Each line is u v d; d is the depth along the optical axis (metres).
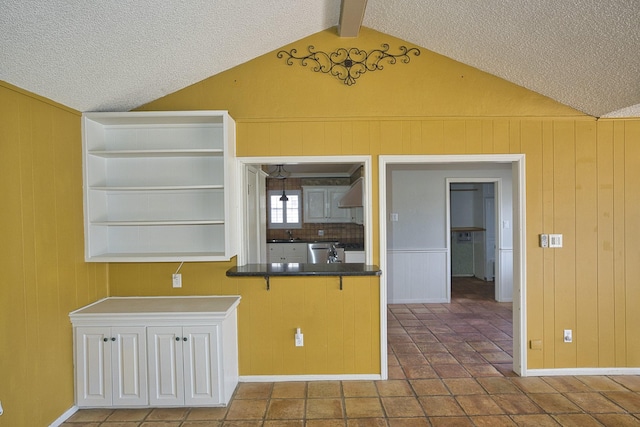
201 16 2.32
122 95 2.89
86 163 2.92
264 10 2.54
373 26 3.16
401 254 5.91
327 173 7.63
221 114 2.93
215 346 2.75
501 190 5.91
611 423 2.56
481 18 2.54
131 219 3.25
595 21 2.18
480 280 7.77
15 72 2.14
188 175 3.25
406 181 5.91
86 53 2.23
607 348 3.25
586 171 3.23
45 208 2.50
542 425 2.54
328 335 3.22
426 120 3.22
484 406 2.79
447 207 5.93
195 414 2.72
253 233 4.05
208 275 3.23
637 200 3.22
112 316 2.72
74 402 2.75
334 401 2.88
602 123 3.23
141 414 2.73
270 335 3.21
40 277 2.45
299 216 7.77
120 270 3.23
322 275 3.08
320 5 2.79
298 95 3.20
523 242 3.22
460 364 3.54
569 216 3.22
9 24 1.80
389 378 3.25
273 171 7.20
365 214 3.27
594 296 3.24
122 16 2.05
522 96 3.21
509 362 3.58
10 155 2.22
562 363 3.26
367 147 3.22
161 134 3.24
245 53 3.07
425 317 5.12
